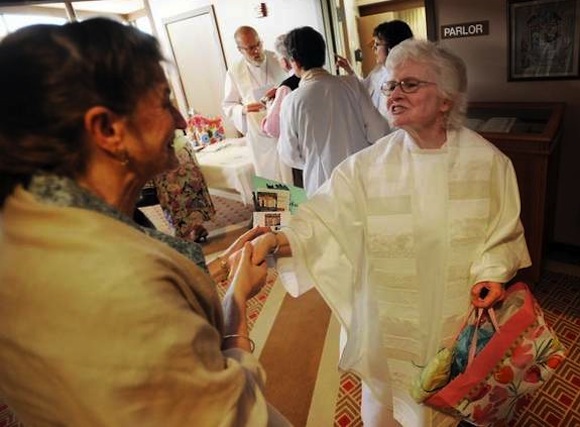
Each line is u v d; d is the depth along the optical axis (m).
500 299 1.01
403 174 1.05
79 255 0.39
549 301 1.99
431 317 1.10
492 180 1.04
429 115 0.98
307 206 1.08
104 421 0.39
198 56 4.36
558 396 1.53
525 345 0.95
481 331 0.99
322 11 3.23
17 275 0.39
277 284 2.52
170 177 2.93
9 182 0.43
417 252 1.06
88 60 0.41
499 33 2.04
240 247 0.95
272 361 1.94
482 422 1.01
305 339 2.04
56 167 0.43
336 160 2.10
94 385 0.38
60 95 0.40
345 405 1.65
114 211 0.46
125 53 0.43
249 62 3.17
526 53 2.00
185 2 4.18
